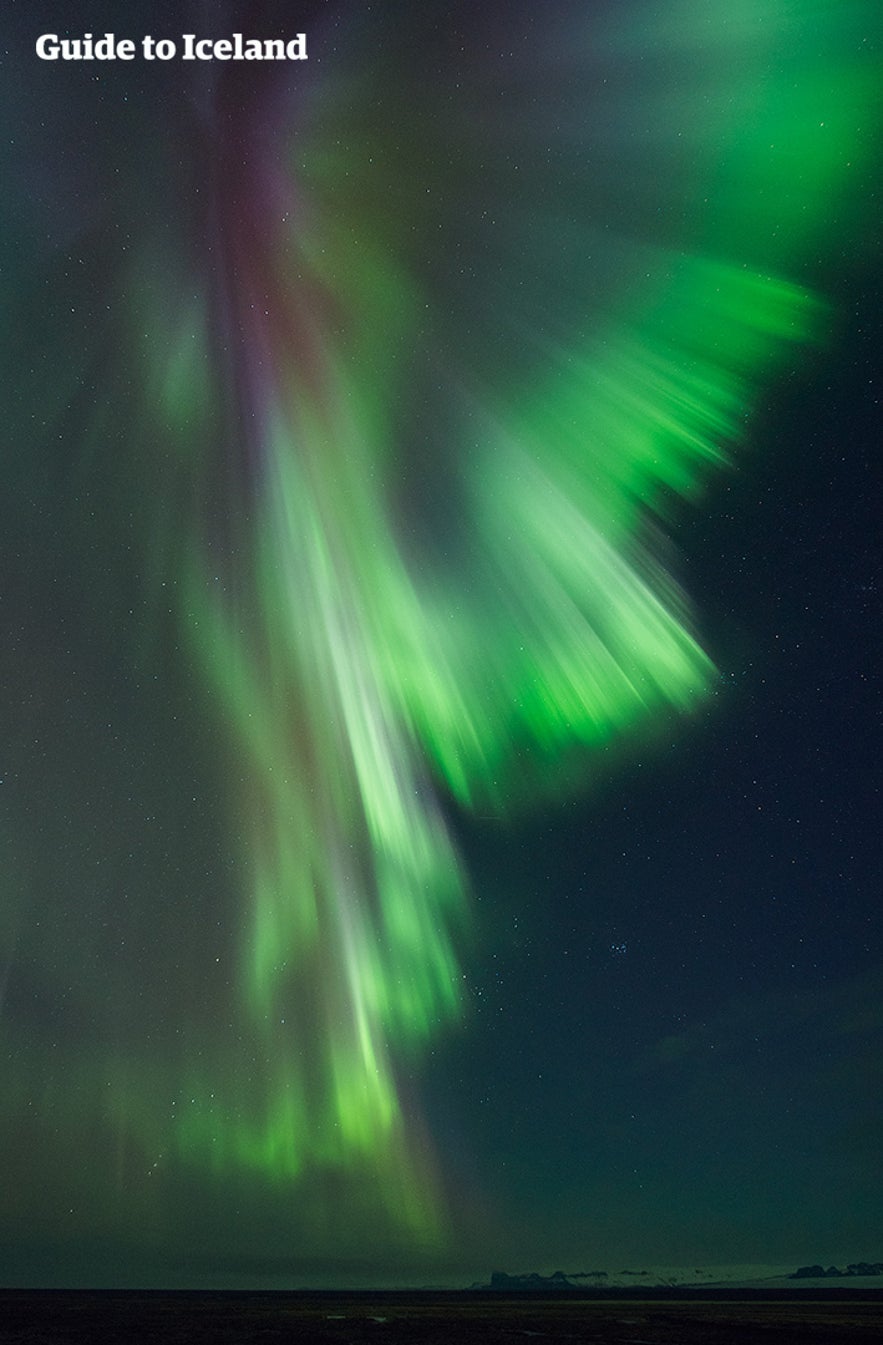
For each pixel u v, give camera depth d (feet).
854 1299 272.31
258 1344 100.37
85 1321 137.39
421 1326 131.95
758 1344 102.99
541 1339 108.27
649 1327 131.44
